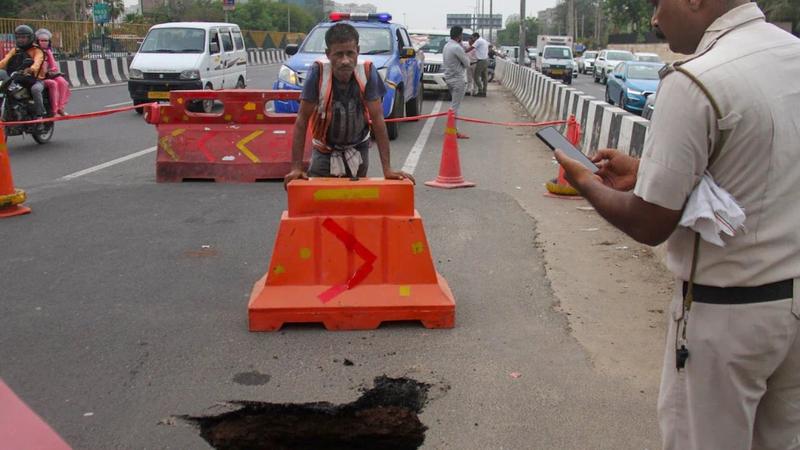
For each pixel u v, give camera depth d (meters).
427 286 4.80
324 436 3.91
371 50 14.07
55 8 44.78
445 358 4.34
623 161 2.50
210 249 6.48
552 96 15.88
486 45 24.64
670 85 2.03
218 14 63.88
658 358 4.36
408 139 13.76
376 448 3.92
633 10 69.81
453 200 8.49
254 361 4.29
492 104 22.28
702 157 1.99
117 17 52.50
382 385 4.02
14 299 5.23
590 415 3.72
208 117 9.38
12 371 4.13
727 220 1.98
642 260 6.27
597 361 4.32
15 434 1.69
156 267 5.97
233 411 3.77
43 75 12.34
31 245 6.54
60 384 3.99
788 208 2.00
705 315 2.08
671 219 2.04
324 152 5.59
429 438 3.52
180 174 9.34
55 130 14.16
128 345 4.49
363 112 5.41
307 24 94.12
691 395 2.14
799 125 1.99
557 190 8.76
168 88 16.89
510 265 6.12
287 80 12.85
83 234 6.90
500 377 4.11
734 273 2.03
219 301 5.24
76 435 3.50
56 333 4.66
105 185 9.11
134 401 3.83
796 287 2.01
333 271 4.78
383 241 4.78
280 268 4.76
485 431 3.57
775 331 2.01
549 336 4.67
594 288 5.58
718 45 2.04
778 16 38.62
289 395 3.89
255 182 9.35
